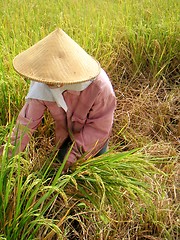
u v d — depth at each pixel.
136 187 1.46
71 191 1.49
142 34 2.53
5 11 2.65
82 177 1.43
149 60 2.45
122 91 2.29
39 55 1.33
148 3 2.93
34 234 1.33
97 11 2.78
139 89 2.33
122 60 2.42
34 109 1.46
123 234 1.56
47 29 2.52
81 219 1.54
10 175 1.27
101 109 1.52
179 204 1.65
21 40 2.23
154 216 1.56
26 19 2.57
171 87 2.38
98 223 1.51
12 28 2.34
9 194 1.34
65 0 2.94
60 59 1.32
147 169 1.64
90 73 1.35
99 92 1.46
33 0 2.88
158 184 1.60
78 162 1.51
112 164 1.48
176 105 2.29
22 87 1.84
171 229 1.57
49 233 1.32
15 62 1.37
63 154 1.67
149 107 2.20
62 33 1.35
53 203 1.40
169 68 2.52
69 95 1.46
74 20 2.55
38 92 1.43
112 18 2.70
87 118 1.56
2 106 1.76
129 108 2.16
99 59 2.26
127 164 1.49
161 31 2.55
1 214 1.30
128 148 1.96
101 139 1.57
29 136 1.45
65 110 1.45
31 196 1.28
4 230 1.30
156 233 1.61
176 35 2.54
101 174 1.47
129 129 2.04
